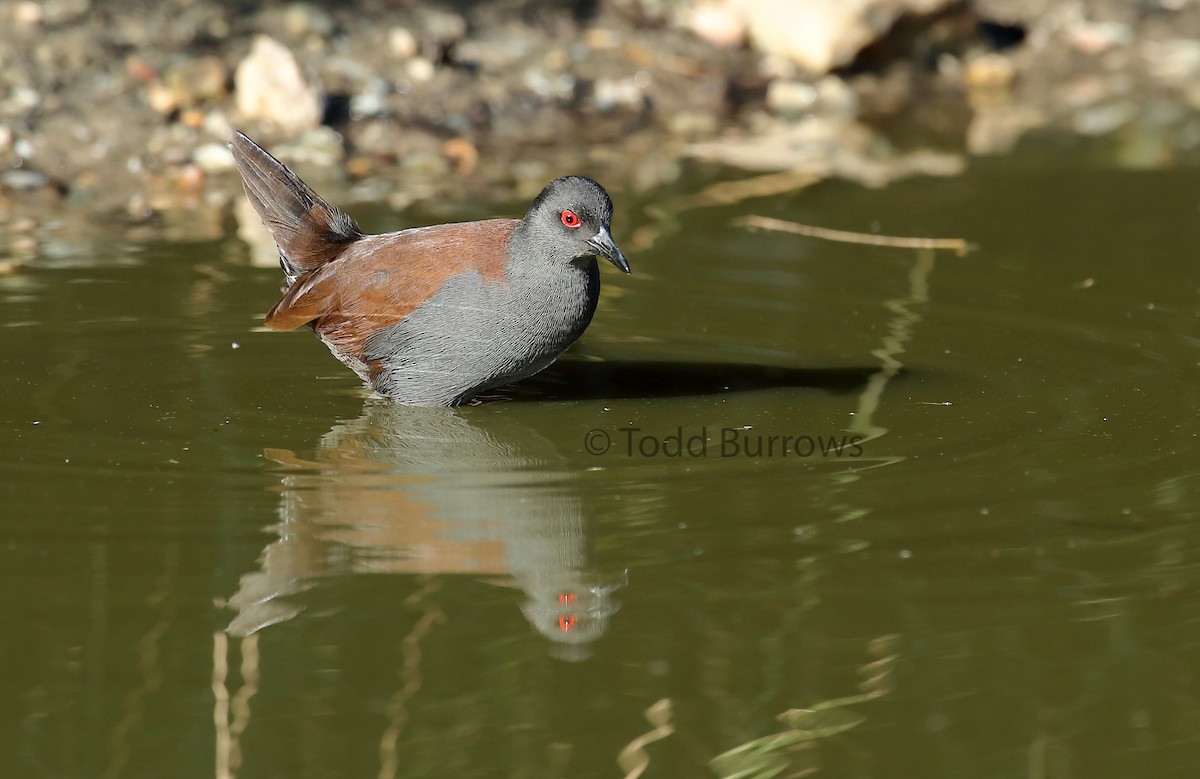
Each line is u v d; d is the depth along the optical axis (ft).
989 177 58.23
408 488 32.01
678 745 23.68
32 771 22.58
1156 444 34.35
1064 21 78.43
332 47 63.52
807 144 62.49
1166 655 25.96
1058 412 36.42
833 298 45.29
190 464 32.81
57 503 30.45
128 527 29.50
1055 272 47.67
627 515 30.73
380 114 60.29
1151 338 41.86
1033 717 24.48
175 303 43.11
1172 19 78.84
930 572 28.35
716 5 72.54
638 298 45.16
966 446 34.35
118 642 25.64
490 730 23.89
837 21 70.18
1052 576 28.17
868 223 52.47
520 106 63.31
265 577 27.78
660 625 26.63
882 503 31.22
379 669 25.30
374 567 28.40
